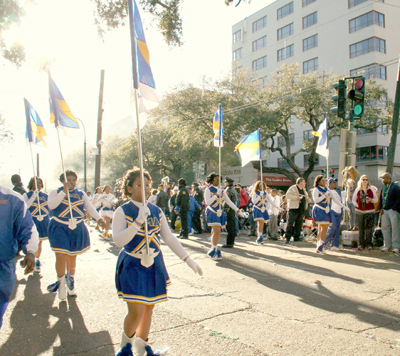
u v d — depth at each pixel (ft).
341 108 31.68
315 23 136.36
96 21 36.17
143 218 9.27
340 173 33.53
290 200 34.37
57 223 16.15
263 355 10.49
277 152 150.41
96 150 73.31
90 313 14.32
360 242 29.19
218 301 15.65
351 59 124.98
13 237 9.29
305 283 18.71
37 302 15.76
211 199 24.62
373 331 12.30
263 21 156.25
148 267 9.55
